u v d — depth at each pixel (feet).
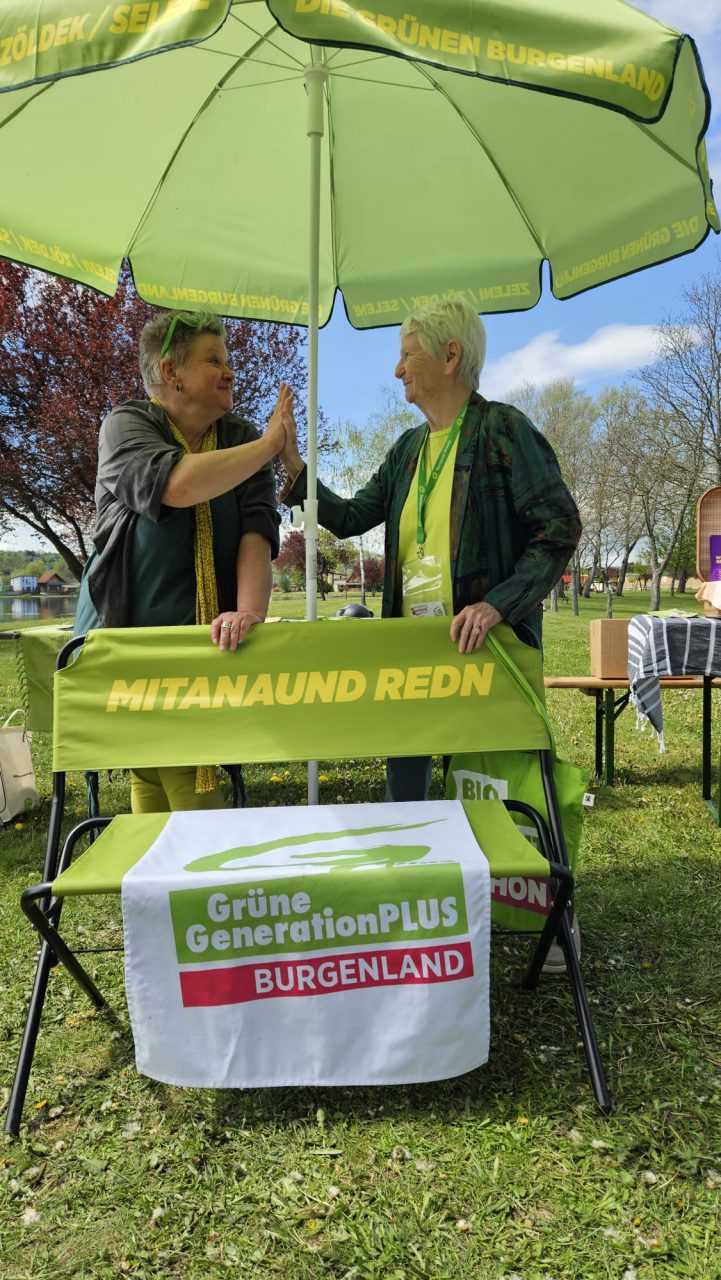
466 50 4.69
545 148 8.55
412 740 7.08
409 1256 5.07
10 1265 5.09
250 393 45.85
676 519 96.43
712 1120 6.18
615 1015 7.65
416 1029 5.99
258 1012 6.00
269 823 7.13
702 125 5.70
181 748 7.01
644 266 8.21
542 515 7.36
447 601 7.95
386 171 9.66
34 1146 6.09
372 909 5.97
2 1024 7.76
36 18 4.78
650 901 10.19
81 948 9.36
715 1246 5.08
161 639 7.18
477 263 10.03
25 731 13.65
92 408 42.86
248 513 7.92
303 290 10.55
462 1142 6.03
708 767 14.58
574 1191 5.54
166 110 8.66
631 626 13.85
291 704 7.13
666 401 85.87
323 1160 5.91
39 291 44.04
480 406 7.84
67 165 8.54
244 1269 5.01
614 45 4.81
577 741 19.57
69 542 57.67
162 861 6.33
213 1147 6.09
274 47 8.36
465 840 6.63
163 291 9.92
